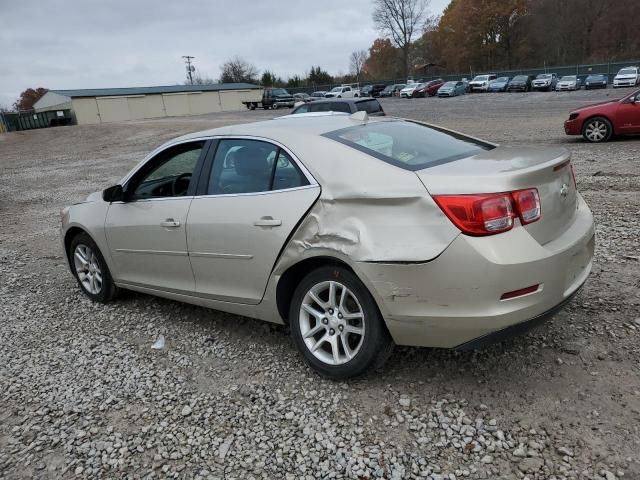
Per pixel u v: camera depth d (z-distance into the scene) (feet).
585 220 11.32
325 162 10.85
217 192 12.73
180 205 13.33
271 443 9.45
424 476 8.35
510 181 9.22
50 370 12.75
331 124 12.53
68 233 17.30
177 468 9.04
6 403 11.46
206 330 14.25
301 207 10.84
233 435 9.76
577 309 13.03
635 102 41.57
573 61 252.62
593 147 41.04
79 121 192.13
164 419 10.41
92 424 10.44
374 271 9.74
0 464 9.51
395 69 317.83
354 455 8.95
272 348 12.90
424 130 13.25
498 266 8.91
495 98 135.33
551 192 10.05
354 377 11.01
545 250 9.45
